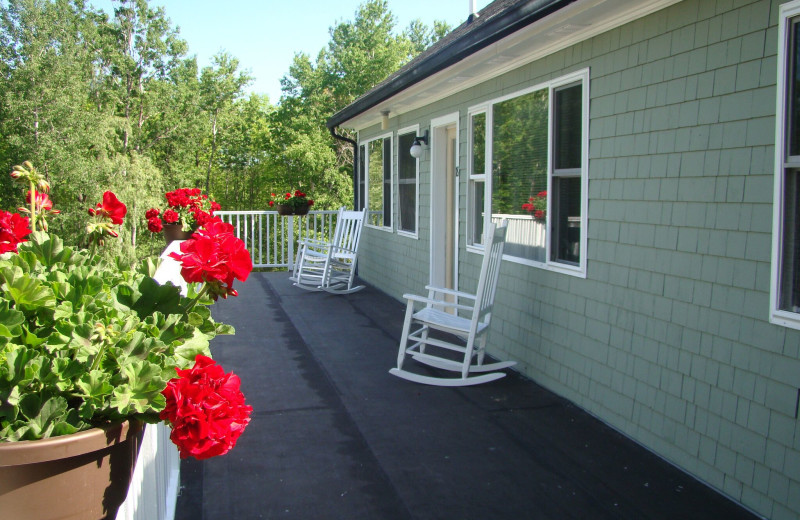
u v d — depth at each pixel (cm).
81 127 2227
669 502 286
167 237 734
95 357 129
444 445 349
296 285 888
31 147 2111
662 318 331
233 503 286
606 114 373
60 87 2225
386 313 714
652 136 336
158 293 160
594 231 388
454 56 448
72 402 133
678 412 321
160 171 2661
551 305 438
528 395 432
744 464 281
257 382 459
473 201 577
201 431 121
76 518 121
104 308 147
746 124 279
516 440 355
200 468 320
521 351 481
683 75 314
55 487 117
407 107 729
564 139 423
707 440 303
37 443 113
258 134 3017
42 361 126
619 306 366
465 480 308
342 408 406
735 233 286
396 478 310
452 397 428
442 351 550
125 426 125
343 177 2666
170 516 257
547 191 439
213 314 702
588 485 303
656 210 335
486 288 457
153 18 2766
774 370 266
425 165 686
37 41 2205
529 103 464
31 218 195
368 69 2714
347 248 907
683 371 318
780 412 264
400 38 3161
